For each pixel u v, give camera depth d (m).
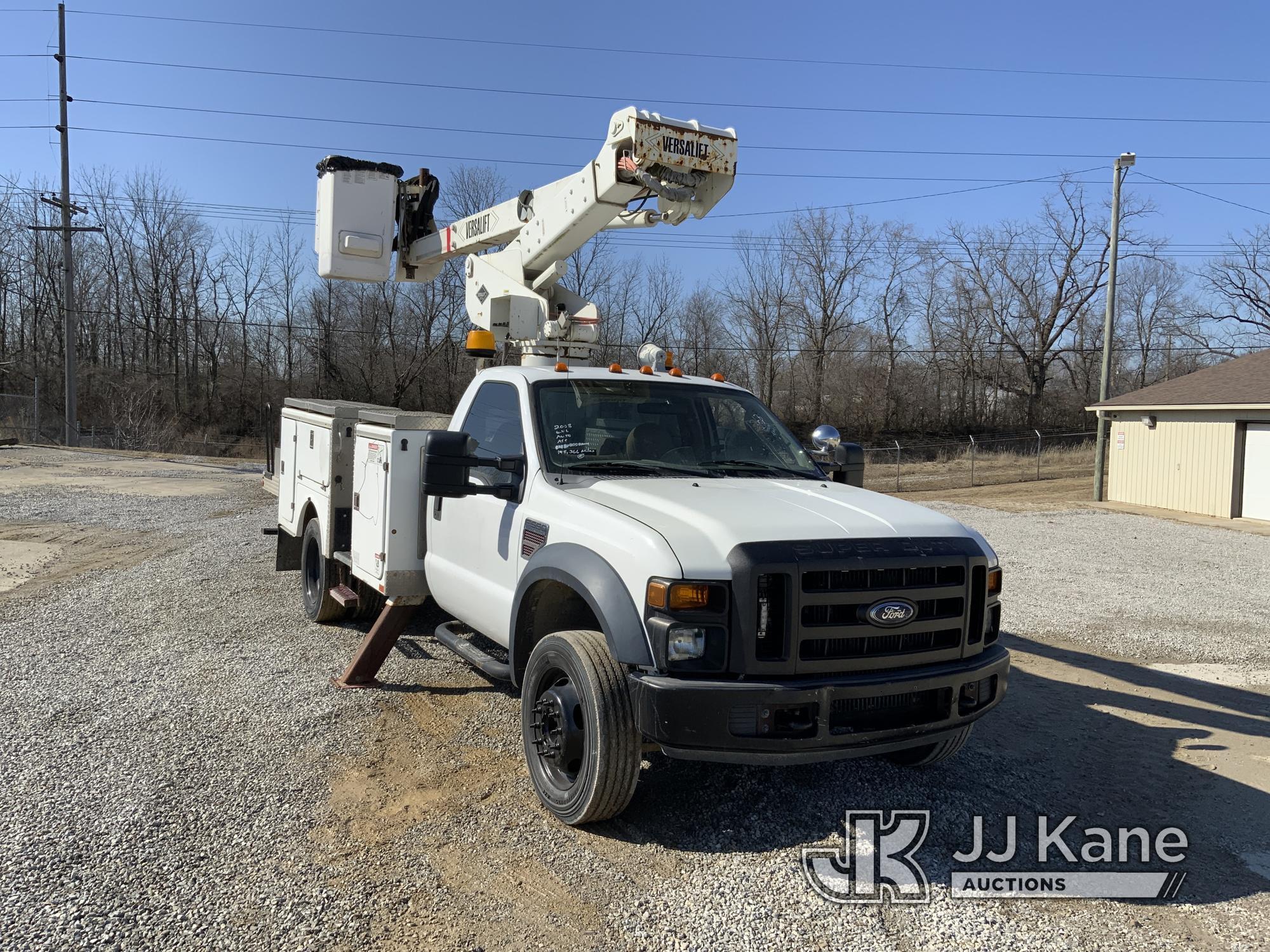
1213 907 3.54
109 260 48.56
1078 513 20.25
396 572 5.61
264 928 3.12
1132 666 7.35
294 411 7.88
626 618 3.66
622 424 4.92
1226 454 20.78
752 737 3.46
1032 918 3.40
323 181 7.28
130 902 3.24
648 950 3.09
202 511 15.02
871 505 4.21
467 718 5.27
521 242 6.66
